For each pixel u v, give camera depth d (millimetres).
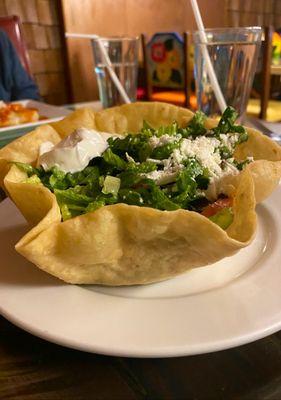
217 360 150
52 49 905
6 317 159
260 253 219
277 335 161
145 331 150
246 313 159
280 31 728
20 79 720
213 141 272
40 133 296
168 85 652
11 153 276
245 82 414
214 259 185
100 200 218
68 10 861
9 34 743
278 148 278
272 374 144
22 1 822
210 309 162
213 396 135
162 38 629
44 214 195
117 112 330
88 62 943
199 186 238
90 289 191
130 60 520
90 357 152
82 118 319
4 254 206
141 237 180
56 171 245
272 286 179
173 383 141
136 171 238
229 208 205
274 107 523
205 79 411
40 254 165
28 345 159
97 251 173
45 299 170
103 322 155
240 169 256
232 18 1211
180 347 141
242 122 430
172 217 170
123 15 948
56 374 145
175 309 163
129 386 140
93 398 136
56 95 950
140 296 185
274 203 264
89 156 260
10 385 141
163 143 261
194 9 385
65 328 152
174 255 187
